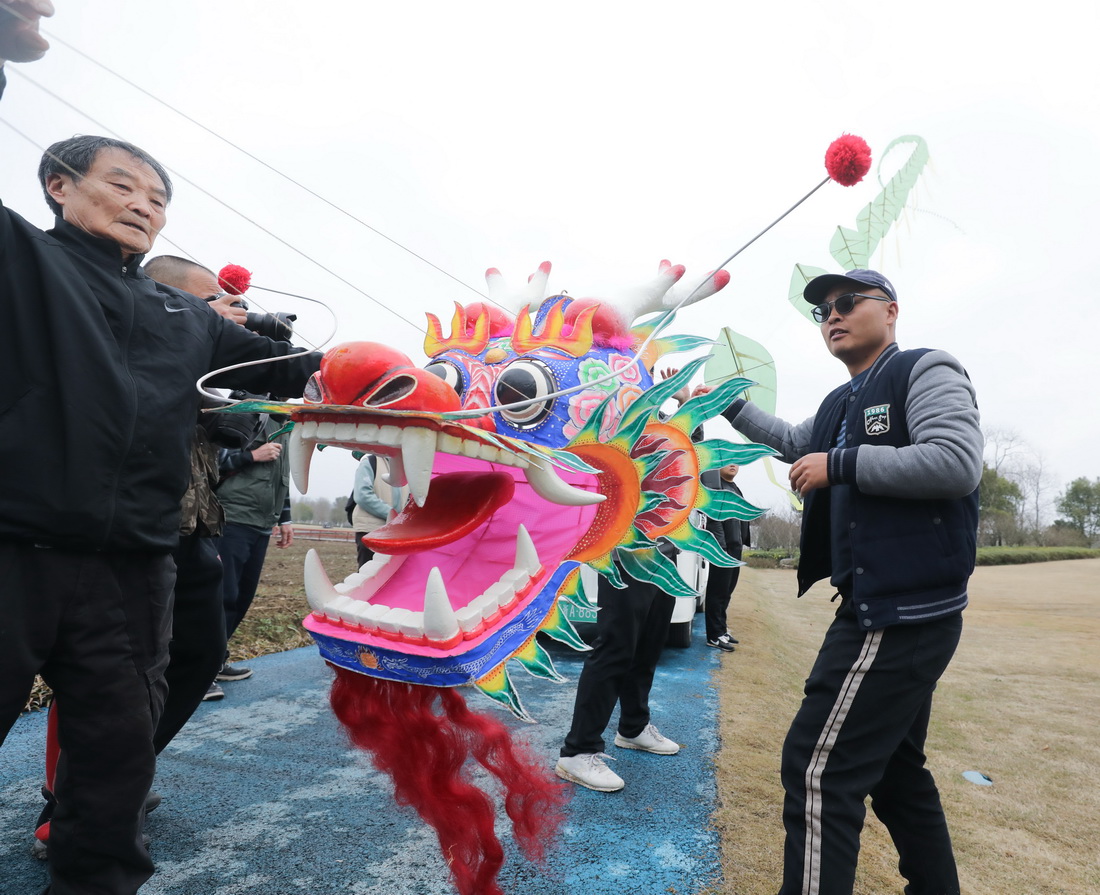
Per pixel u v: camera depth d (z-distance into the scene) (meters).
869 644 1.51
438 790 1.25
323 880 1.83
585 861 1.98
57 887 1.36
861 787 1.47
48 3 0.89
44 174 1.42
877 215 2.08
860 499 1.59
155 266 2.14
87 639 1.35
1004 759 3.14
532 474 1.42
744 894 1.83
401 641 1.23
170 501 1.48
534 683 4.03
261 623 4.88
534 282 2.18
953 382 1.56
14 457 1.25
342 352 1.20
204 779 2.47
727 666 4.64
